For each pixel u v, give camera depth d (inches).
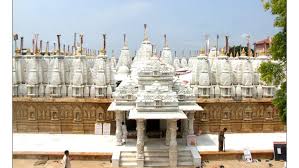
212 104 1684.3
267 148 1386.6
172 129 1202.0
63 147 1402.6
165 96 1194.0
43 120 1679.4
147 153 1245.1
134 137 1482.5
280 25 1026.1
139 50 1956.2
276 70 1111.0
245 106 1704.0
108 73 1733.5
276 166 1218.0
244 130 1702.8
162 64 1393.9
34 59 1721.2
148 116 1159.6
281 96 1119.0
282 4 1008.9
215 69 1752.0
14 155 1285.7
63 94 1713.8
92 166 1222.9
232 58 1854.1
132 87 1387.8
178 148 1300.4
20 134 1651.1
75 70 1706.4
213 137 1604.3
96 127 1656.0
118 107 1355.8
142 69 1368.1
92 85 1718.8
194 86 1727.4
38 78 1721.2
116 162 1219.2
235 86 1739.7
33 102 1674.5
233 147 1403.8
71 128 1678.2
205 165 1236.5
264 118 1713.8
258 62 1775.3
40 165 1225.4
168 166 1211.2
